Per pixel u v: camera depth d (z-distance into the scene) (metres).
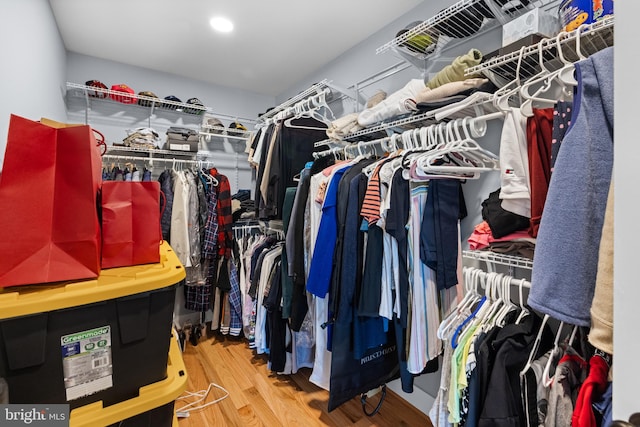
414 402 1.74
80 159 0.67
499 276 1.13
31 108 1.42
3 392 0.55
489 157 1.23
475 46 1.51
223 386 1.91
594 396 0.69
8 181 0.60
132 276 0.70
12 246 0.60
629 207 0.35
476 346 0.97
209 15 1.91
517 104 1.25
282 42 2.23
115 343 0.67
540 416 0.88
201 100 2.96
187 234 2.30
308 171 1.72
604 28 0.83
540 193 0.91
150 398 0.70
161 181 2.36
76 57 2.37
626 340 0.35
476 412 0.93
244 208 2.87
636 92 0.35
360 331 1.33
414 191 1.24
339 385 1.33
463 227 1.53
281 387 1.90
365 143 1.69
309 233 1.62
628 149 0.35
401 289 1.24
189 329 2.56
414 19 1.83
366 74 2.18
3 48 1.11
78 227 0.66
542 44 0.95
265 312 2.14
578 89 0.66
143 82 2.66
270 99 3.39
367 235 1.29
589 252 0.63
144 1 1.76
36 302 0.57
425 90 1.34
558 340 0.99
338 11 1.87
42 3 1.61
